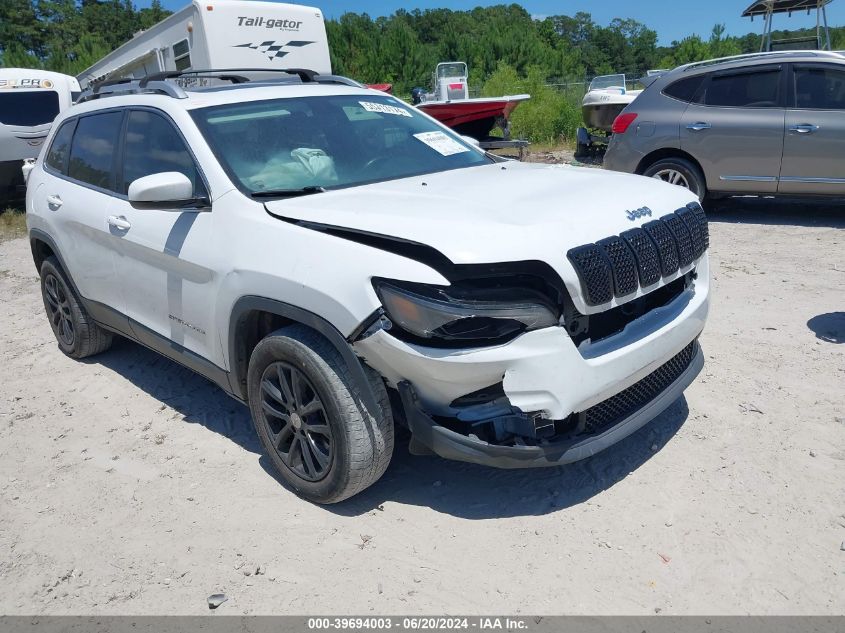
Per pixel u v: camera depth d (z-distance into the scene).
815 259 6.85
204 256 3.59
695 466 3.54
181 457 3.99
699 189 8.52
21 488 3.78
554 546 3.06
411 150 4.27
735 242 7.67
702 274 3.75
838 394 4.14
